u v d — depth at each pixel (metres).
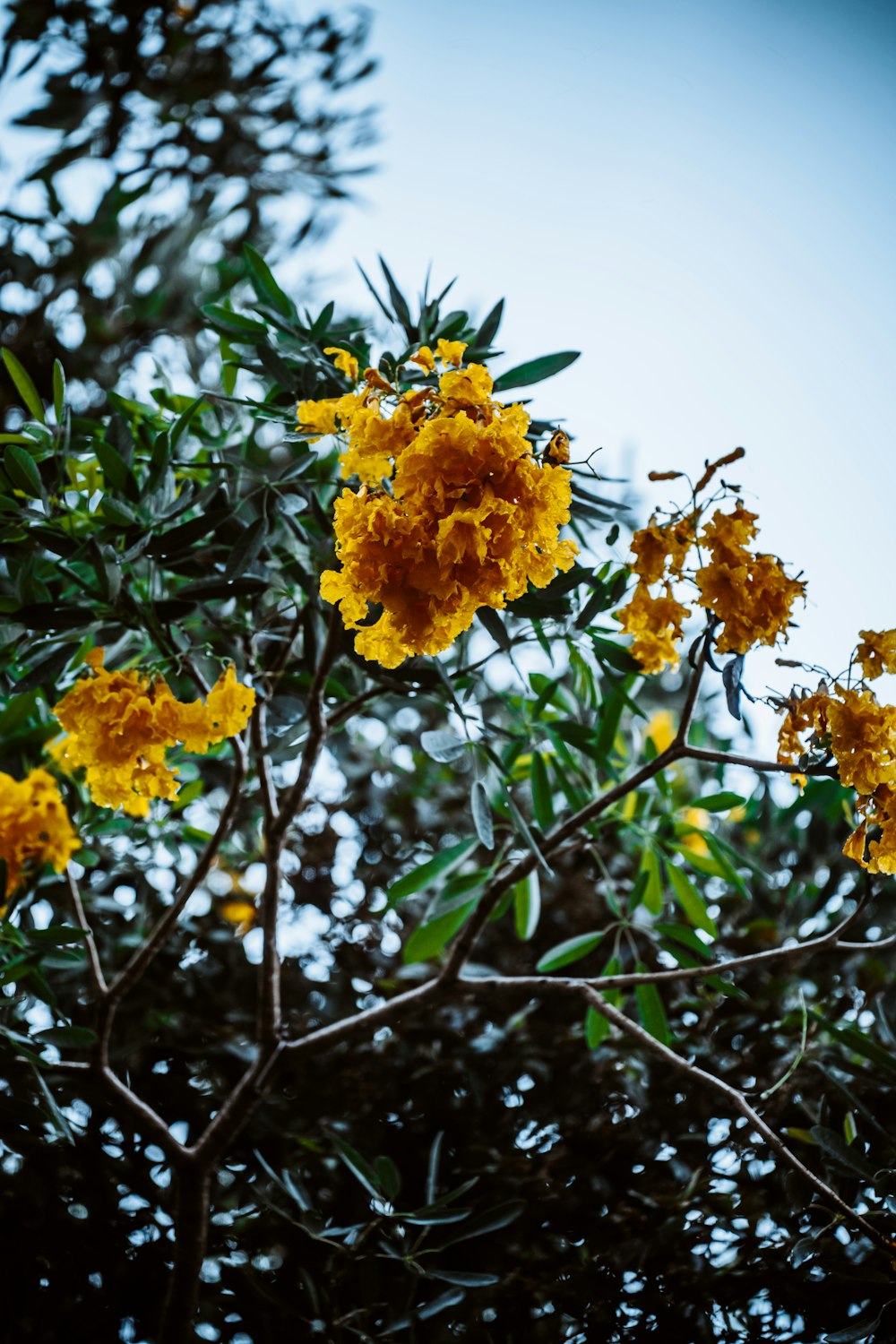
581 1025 2.25
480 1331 2.05
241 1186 2.15
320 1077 2.24
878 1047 2.01
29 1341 2.03
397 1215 1.96
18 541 2.04
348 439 1.86
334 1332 1.99
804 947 1.97
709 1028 2.22
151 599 1.98
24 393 2.07
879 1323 1.91
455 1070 2.21
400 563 1.68
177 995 2.28
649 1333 2.04
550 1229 2.11
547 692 2.05
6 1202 2.07
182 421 1.98
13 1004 2.06
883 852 1.83
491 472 1.67
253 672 2.10
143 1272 2.09
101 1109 2.14
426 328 2.04
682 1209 2.07
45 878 2.12
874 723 1.83
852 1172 1.92
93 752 1.82
